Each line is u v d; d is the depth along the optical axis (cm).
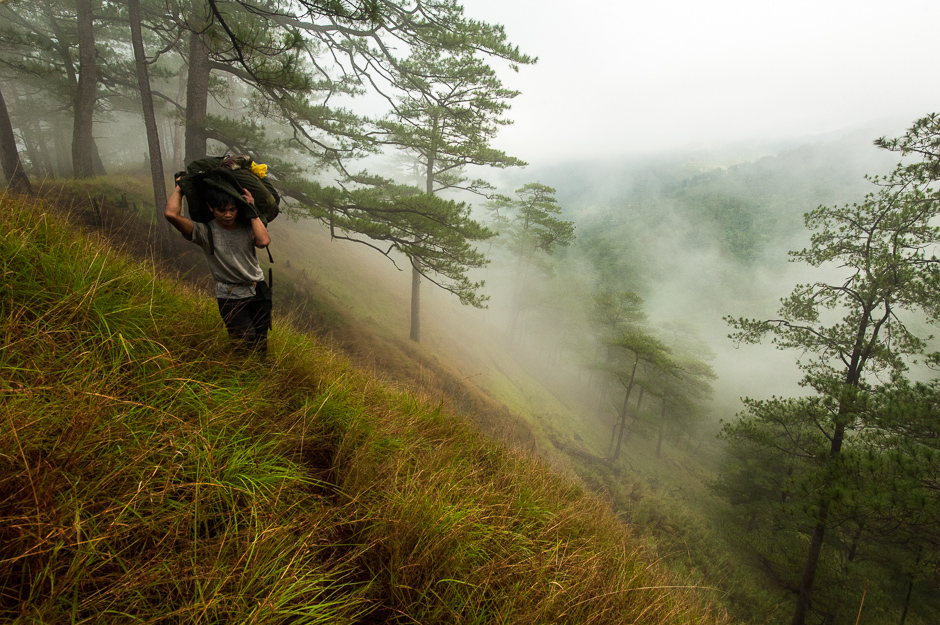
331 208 1224
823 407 991
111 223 855
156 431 147
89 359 166
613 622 180
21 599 98
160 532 125
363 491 190
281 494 162
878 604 1155
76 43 1717
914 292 910
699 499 2141
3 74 1880
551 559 200
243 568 120
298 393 249
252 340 253
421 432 313
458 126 1706
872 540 1070
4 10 1617
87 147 1456
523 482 305
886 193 996
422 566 158
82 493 118
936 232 905
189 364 198
